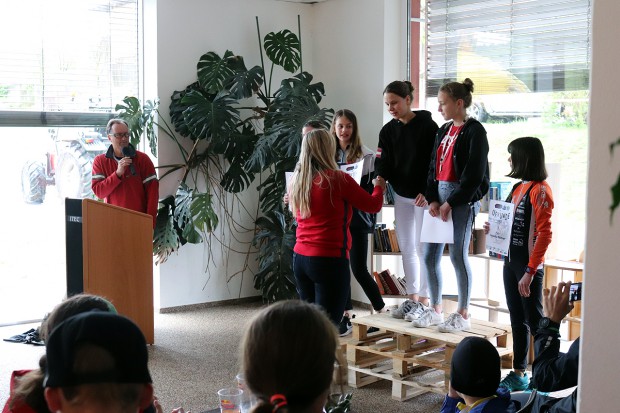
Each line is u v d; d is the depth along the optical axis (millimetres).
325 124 6359
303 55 7238
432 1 6359
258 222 6590
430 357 4301
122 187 5727
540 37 5605
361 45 6715
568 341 5508
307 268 4156
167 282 6629
